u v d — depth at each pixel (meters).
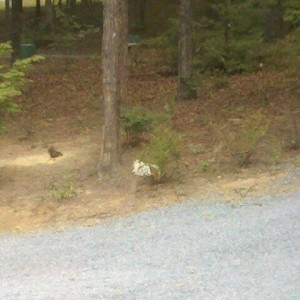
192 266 8.53
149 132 16.17
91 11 42.12
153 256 9.16
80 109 23.16
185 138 16.73
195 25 27.45
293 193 11.88
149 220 11.26
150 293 7.53
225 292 7.41
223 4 27.56
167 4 52.94
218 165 14.07
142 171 13.36
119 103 14.32
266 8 27.86
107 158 14.16
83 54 38.69
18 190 14.16
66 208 12.68
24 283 8.40
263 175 13.15
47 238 10.89
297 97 21.09
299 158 14.09
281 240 9.35
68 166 15.65
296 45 25.77
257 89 23.17
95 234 10.78
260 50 27.06
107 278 8.27
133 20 51.34
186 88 22.50
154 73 28.98
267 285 7.57
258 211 11.01
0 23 54.25
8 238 11.23
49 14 46.25
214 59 26.80
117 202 12.66
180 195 12.51
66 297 7.57
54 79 29.53
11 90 13.95
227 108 20.42
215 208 11.45
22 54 35.72
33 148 18.06
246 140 14.20
